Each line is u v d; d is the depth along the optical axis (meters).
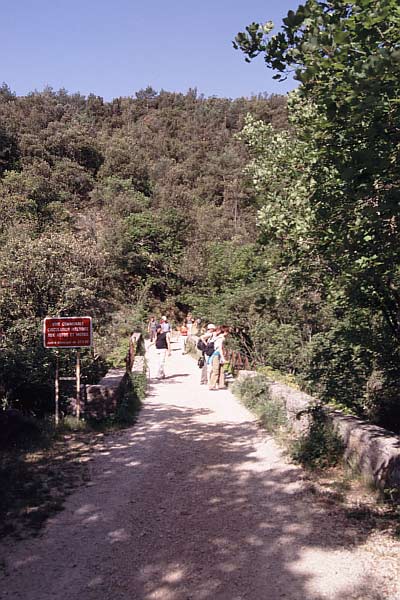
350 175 5.33
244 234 36.09
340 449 7.18
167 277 45.22
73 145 72.38
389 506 5.63
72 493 6.23
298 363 13.67
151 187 71.56
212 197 71.94
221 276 28.27
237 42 5.50
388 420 8.95
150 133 100.31
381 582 4.08
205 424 10.29
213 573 4.26
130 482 6.66
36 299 14.67
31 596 3.93
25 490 6.26
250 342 18.25
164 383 17.00
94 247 18.22
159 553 4.64
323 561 4.44
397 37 4.82
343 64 4.79
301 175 8.94
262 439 8.85
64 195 59.06
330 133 5.89
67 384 10.64
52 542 4.87
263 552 4.63
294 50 5.12
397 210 5.39
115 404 10.41
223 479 6.75
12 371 9.88
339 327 9.38
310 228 7.99
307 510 5.61
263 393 11.76
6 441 8.11
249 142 11.16
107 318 18.53
